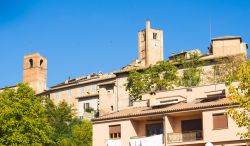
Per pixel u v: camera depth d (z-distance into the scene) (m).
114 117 59.19
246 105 40.28
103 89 118.56
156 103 64.81
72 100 151.50
